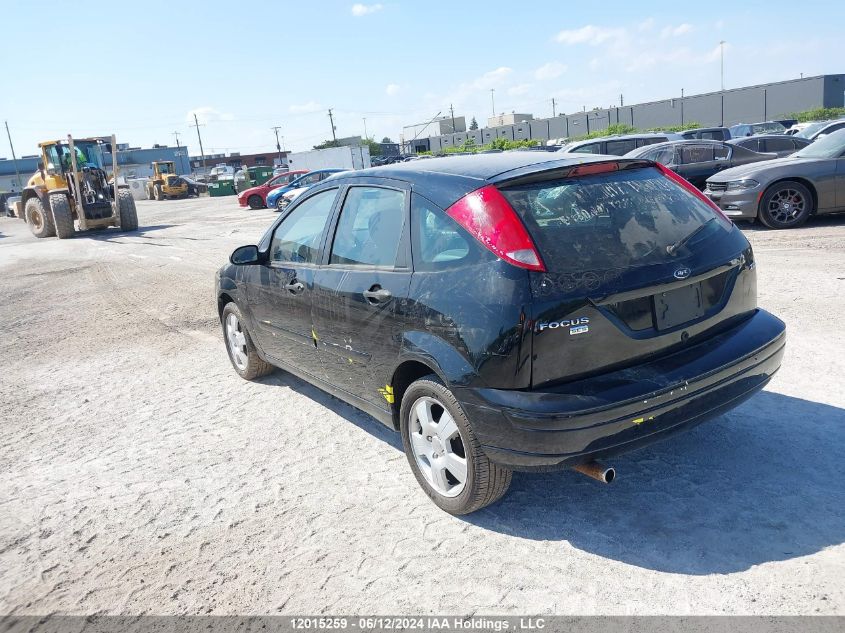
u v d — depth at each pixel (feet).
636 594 8.64
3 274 47.11
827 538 9.37
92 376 21.17
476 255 9.62
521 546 9.93
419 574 9.55
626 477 11.51
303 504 11.87
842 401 13.58
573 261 9.22
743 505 10.34
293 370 15.70
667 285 9.64
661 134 66.74
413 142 292.40
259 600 9.37
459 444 10.62
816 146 35.06
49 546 11.33
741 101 220.64
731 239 10.82
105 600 9.74
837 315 18.97
